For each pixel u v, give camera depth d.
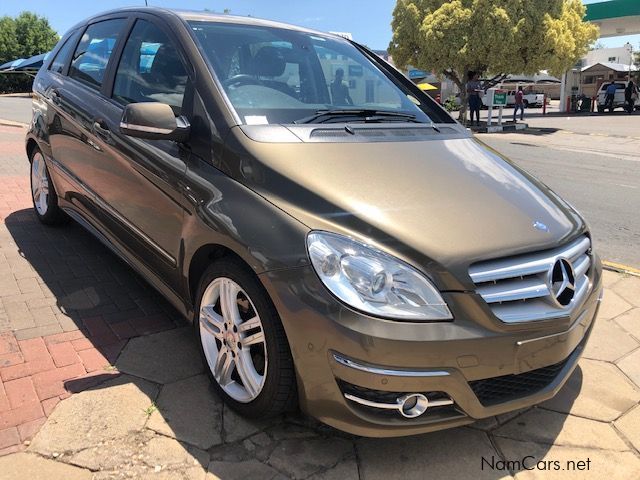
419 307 2.16
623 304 4.22
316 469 2.39
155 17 3.56
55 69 4.80
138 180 3.26
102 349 3.18
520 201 2.73
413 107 3.74
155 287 3.32
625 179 9.60
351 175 2.55
